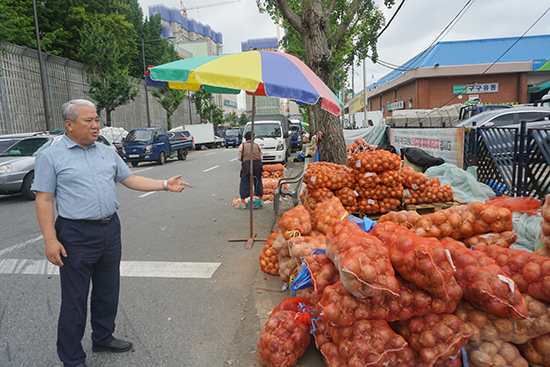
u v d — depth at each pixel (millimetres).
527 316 1910
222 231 5863
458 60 28469
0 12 19625
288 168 14109
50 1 26203
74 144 2281
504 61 28094
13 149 9656
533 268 2006
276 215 6426
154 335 2904
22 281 4000
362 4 10367
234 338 2838
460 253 2189
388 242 2283
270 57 4375
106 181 2389
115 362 2564
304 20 7422
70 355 2326
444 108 17156
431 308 1986
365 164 5020
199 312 3262
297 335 2383
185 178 12188
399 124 17125
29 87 22047
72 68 25953
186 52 82500
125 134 22484
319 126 7645
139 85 36844
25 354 2676
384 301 1985
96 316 2611
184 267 4340
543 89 26922
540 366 2000
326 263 2354
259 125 15164
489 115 10078
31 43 23531
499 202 3693
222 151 27109
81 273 2297
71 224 2248
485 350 1999
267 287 3715
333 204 3770
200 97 49156
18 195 9766
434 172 6070
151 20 42188
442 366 2027
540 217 3348
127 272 4219
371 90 41906
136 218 6895
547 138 4316
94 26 24781
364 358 1935
